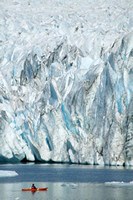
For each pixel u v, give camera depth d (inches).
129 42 5674.2
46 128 5644.7
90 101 5629.9
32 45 6628.9
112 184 3841.0
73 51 6210.6
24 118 5748.0
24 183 3927.2
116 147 5265.8
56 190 3580.2
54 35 6835.6
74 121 5600.4
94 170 4744.1
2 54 6579.7
